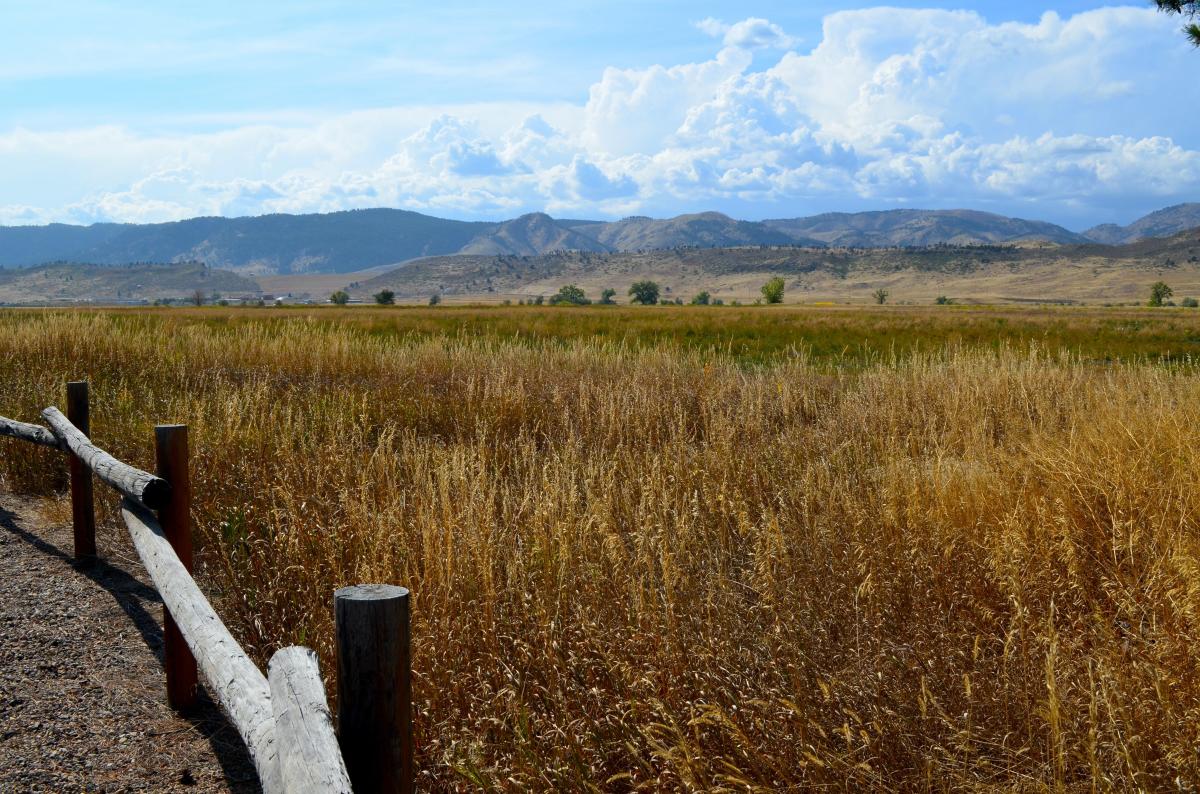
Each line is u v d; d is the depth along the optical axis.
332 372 13.55
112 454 7.28
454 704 3.35
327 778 1.64
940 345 22.80
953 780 2.62
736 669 3.23
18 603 4.86
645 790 2.95
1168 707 2.63
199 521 5.51
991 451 6.08
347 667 1.83
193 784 3.16
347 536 4.78
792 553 4.33
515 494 5.58
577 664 3.39
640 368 12.55
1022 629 3.07
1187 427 5.48
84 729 3.52
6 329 16.41
